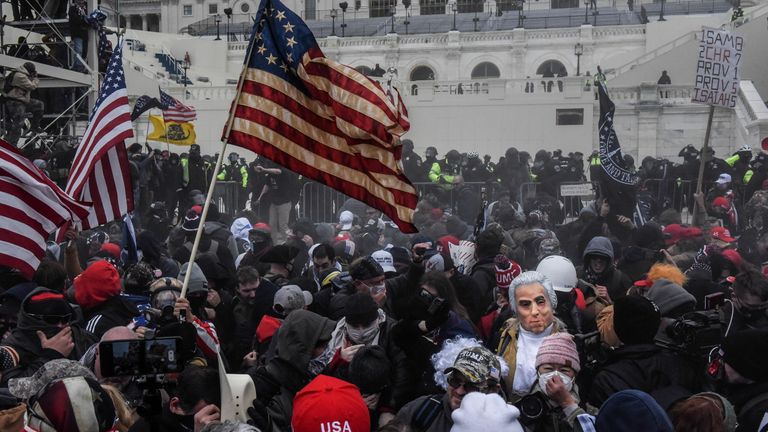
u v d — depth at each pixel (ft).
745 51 139.03
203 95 134.92
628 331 18.93
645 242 34.22
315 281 30.32
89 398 14.82
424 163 81.15
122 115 25.71
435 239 46.26
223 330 26.03
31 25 64.39
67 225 23.91
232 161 86.43
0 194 21.07
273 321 22.56
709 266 32.71
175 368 14.92
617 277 28.48
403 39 192.34
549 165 79.10
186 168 71.26
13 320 24.08
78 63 62.85
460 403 16.48
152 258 33.37
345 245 37.99
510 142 124.47
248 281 26.03
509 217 49.83
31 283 24.76
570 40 185.78
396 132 19.95
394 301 25.00
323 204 69.21
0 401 15.28
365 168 20.17
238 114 20.22
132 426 15.94
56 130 67.10
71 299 27.35
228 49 190.08
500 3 227.81
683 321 19.49
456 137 126.00
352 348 19.49
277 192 64.03
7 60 54.60
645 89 124.26
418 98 127.24
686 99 124.26
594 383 18.76
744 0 192.34
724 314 22.80
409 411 17.33
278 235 64.18
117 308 23.39
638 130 124.26
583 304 24.58
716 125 122.01
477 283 26.96
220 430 13.76
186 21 249.96
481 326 24.47
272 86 20.39
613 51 183.93
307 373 19.54
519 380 18.94
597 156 95.55
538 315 19.33
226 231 40.70
